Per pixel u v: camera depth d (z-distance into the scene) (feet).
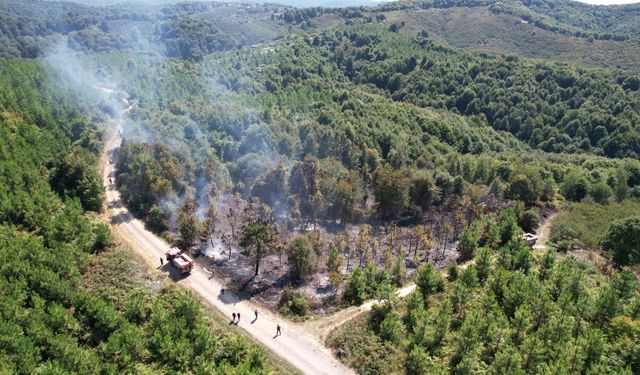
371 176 386.32
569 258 260.62
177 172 333.21
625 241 277.85
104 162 393.09
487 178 410.93
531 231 336.29
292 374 190.49
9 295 198.59
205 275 257.55
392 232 305.32
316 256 267.39
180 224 283.18
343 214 336.29
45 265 221.46
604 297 197.16
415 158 446.19
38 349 174.19
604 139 598.34
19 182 293.02
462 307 215.51
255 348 188.24
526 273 247.50
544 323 197.26
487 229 306.55
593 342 170.91
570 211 368.48
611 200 401.90
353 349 203.51
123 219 310.24
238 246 289.94
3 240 236.22
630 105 614.34
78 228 266.36
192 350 184.85
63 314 192.85
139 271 249.34
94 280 233.96
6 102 380.78
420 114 595.88
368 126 487.61
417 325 199.21
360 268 271.49
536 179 380.99
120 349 182.80
